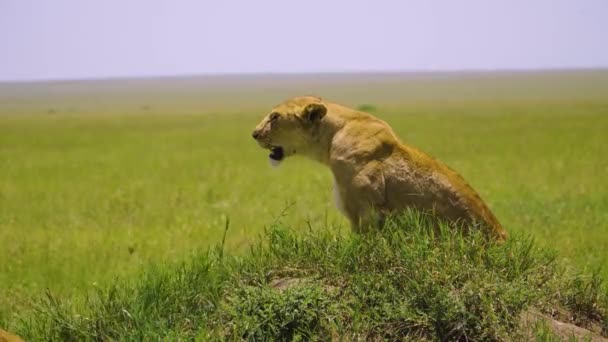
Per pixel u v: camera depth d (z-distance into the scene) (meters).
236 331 6.52
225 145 36.84
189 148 35.56
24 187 22.39
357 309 6.53
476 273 6.76
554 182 20.38
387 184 8.14
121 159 30.78
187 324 6.91
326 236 7.60
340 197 8.51
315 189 20.06
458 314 6.40
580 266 9.59
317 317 6.51
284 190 20.09
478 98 104.38
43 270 11.80
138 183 22.73
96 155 32.81
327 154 8.87
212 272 7.38
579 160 25.73
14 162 30.11
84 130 50.28
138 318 6.95
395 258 6.96
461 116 56.06
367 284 6.70
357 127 8.48
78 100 152.00
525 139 35.03
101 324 7.21
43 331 7.47
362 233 7.91
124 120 63.59
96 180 23.84
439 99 103.69
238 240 13.30
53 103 134.25
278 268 7.37
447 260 6.90
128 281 8.68
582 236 12.46
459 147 31.95
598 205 15.79
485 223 8.11
